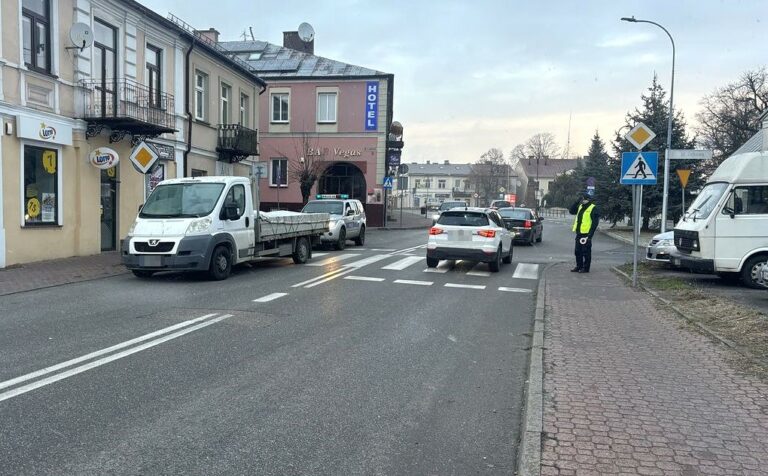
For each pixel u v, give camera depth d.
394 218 42.62
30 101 13.16
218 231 11.62
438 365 5.95
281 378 5.38
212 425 4.24
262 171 20.70
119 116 14.98
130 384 5.10
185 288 10.62
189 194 12.07
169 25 18.30
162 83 18.61
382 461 3.73
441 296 10.31
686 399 4.75
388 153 34.47
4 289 10.07
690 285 11.21
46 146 13.74
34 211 13.57
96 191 15.50
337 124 33.88
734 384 5.14
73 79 14.55
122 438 3.98
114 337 6.76
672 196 31.05
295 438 4.05
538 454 3.70
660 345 6.59
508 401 4.90
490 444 4.02
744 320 7.62
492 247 13.68
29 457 3.66
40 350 6.15
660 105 31.48
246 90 26.08
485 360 6.18
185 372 5.48
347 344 6.70
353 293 10.36
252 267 14.25
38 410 4.45
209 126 22.11
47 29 13.79
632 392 4.92
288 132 34.22
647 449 3.79
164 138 18.67
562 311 8.70
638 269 14.31
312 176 31.06
